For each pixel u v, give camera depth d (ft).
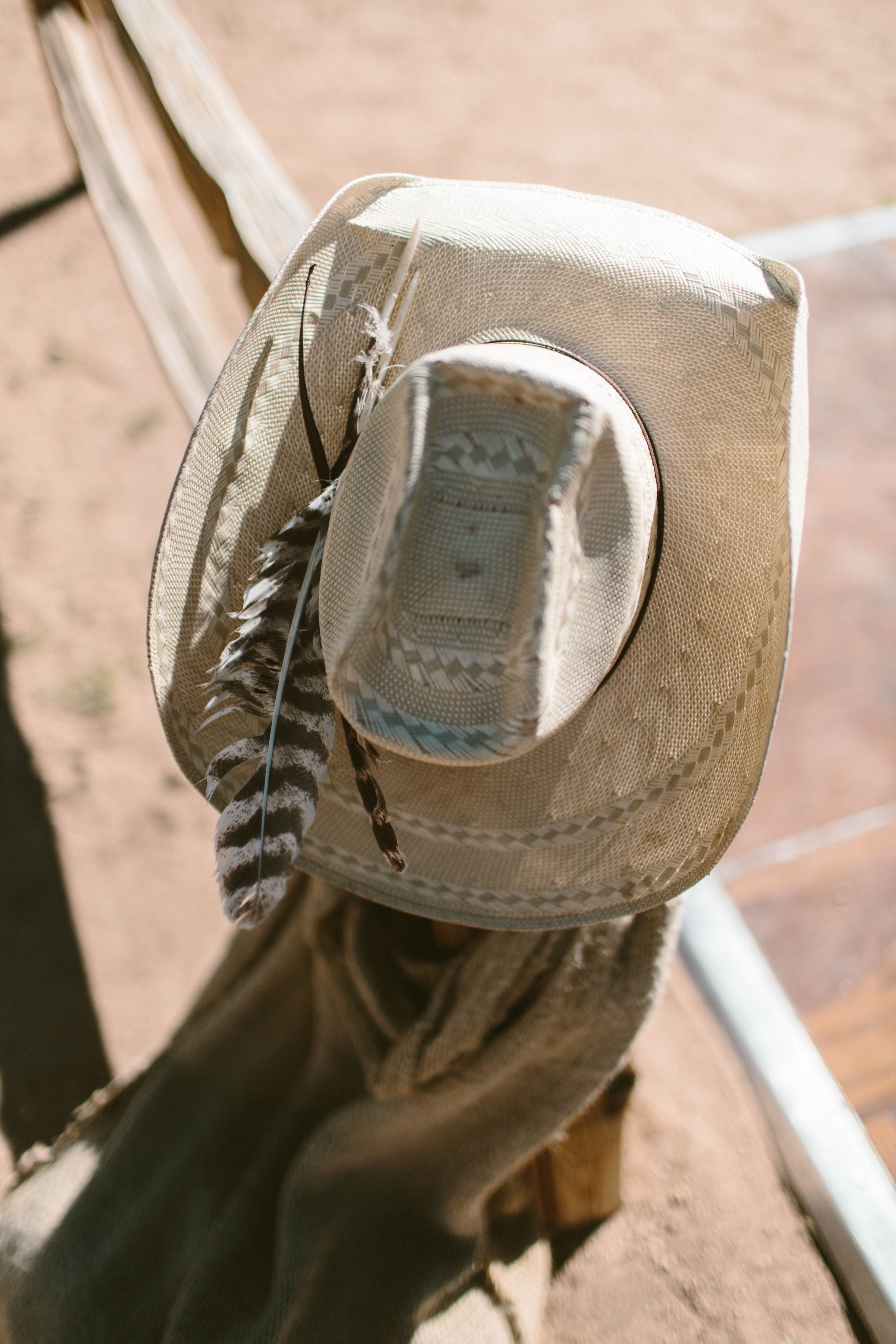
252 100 14.19
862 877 5.91
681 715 3.75
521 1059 4.19
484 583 3.44
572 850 3.85
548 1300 4.82
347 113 13.99
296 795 3.57
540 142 13.50
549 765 3.79
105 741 7.00
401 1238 4.38
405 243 3.81
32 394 9.58
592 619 3.51
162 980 5.81
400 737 3.43
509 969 4.15
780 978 5.52
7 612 7.80
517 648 3.39
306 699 3.66
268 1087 4.68
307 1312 4.24
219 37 15.69
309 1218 4.37
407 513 3.36
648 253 3.67
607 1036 4.17
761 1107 5.22
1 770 6.83
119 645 7.59
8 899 6.17
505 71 15.12
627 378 3.70
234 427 3.84
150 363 9.87
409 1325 4.25
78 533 8.38
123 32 8.56
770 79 14.87
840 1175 4.97
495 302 3.76
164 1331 4.37
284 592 3.70
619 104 14.33
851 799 6.28
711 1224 4.97
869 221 10.91
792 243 10.66
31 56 15.10
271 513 3.89
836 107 14.11
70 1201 4.54
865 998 5.42
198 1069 4.68
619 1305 4.82
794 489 3.52
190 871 6.30
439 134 13.57
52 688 7.32
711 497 3.67
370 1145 4.37
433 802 3.87
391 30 16.08
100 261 11.13
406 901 3.91
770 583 3.63
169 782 6.77
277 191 6.29
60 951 5.93
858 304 9.76
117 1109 4.79
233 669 3.64
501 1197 4.69
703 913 5.78
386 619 3.41
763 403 3.59
